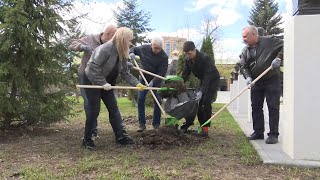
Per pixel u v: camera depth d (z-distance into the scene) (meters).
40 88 7.39
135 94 16.47
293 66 4.92
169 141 5.83
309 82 4.88
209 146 5.91
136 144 5.96
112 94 5.96
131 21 19.52
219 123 9.18
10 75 6.93
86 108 5.75
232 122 9.45
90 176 4.32
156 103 7.39
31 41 6.88
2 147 5.90
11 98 6.99
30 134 7.13
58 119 7.64
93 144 5.82
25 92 7.21
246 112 12.37
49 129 7.78
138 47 7.59
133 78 6.10
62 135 7.06
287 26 5.24
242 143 6.21
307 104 4.90
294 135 4.95
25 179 4.20
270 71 6.32
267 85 6.39
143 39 19.41
